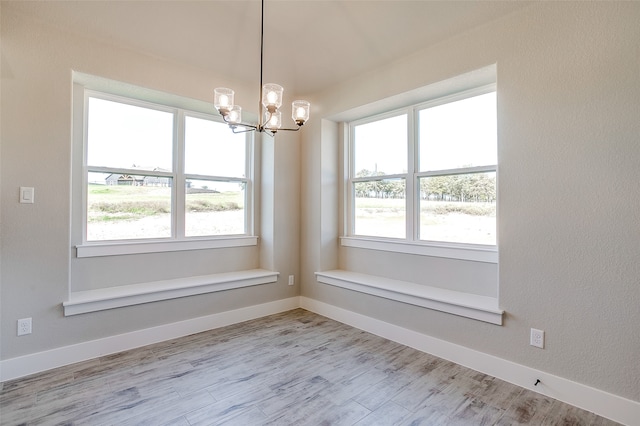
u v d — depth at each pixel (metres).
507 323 2.25
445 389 2.14
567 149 2.00
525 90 2.17
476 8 2.28
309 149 3.91
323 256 3.80
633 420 1.77
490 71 2.44
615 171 1.84
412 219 3.26
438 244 3.02
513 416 1.86
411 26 2.58
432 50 2.69
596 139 1.90
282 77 3.52
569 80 1.99
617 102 1.83
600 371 1.88
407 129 3.31
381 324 3.09
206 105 3.30
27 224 2.28
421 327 2.77
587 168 1.93
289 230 3.92
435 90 2.85
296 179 3.98
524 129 2.17
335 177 3.91
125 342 2.72
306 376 2.30
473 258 2.74
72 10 2.31
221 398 2.02
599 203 1.89
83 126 2.82
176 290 2.99
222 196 3.76
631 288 1.79
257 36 2.95
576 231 1.97
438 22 2.47
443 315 2.61
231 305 3.40
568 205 2.00
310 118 3.89
